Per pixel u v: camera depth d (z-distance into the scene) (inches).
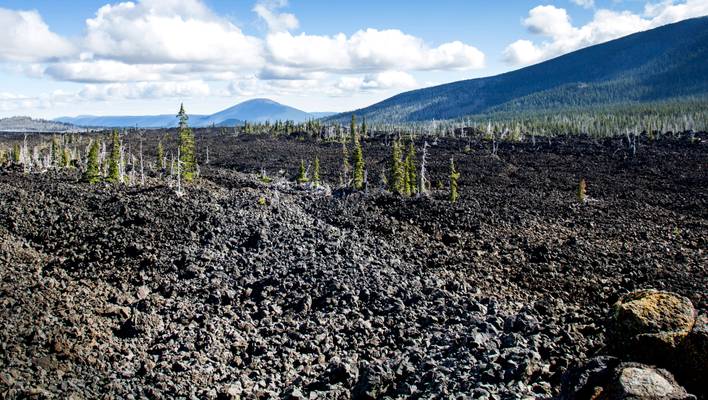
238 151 6018.7
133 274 1146.7
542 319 924.0
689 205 2635.3
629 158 4544.8
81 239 1373.0
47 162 3565.5
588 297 1155.3
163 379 684.7
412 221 2054.6
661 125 6747.1
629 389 420.8
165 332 855.1
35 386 592.1
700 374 466.9
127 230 1449.3
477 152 5428.2
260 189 2640.3
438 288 1101.1
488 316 868.6
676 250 1663.4
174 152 5861.2
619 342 529.3
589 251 1619.1
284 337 869.8
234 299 1037.8
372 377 654.5
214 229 1483.8
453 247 1647.4
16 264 1114.1
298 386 701.9
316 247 1398.9
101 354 724.7
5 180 2490.2
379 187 3351.4
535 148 5575.8
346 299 1019.9
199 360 758.5
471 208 2381.9
